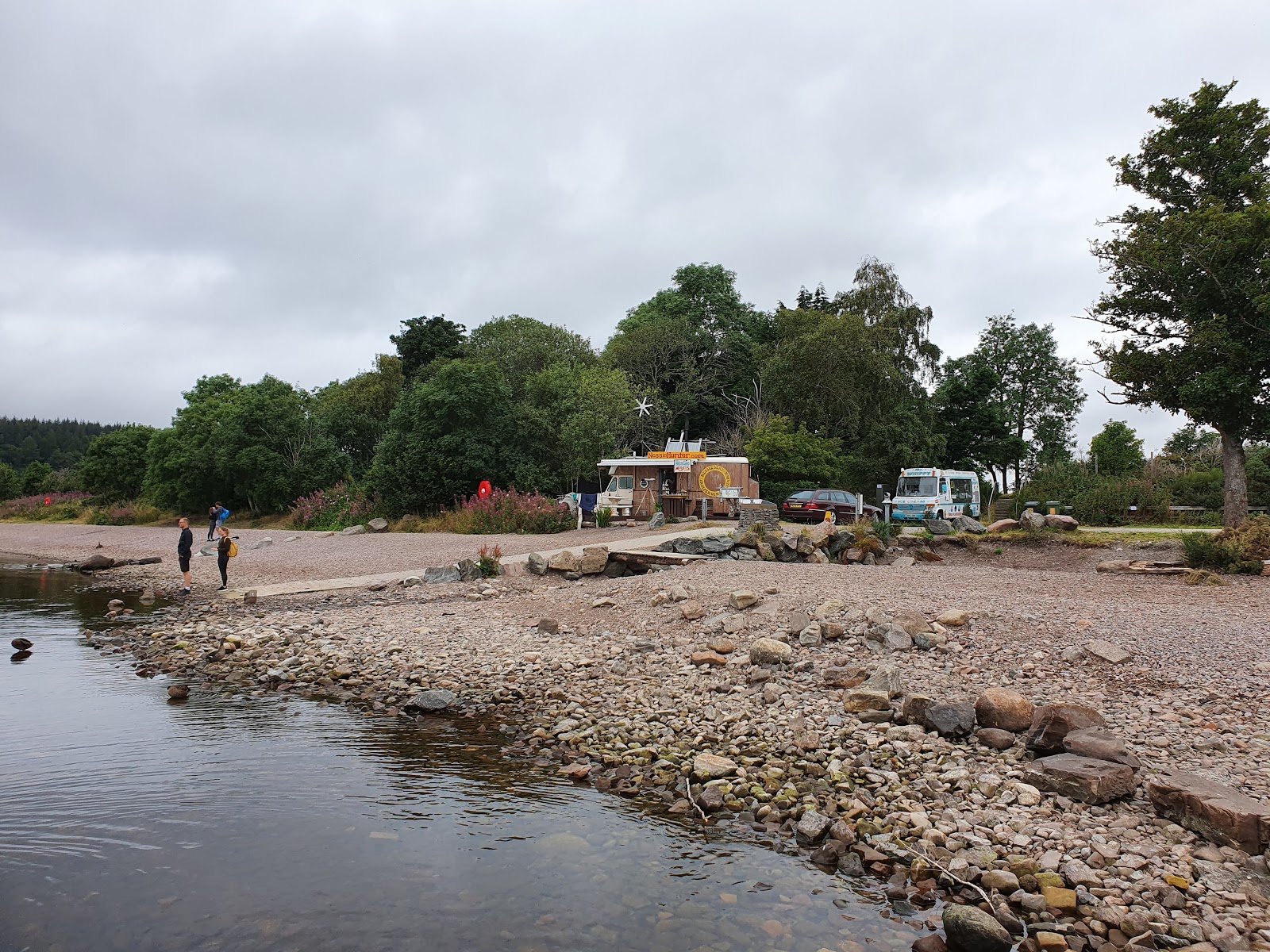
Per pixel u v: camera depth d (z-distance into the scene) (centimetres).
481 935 449
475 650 1203
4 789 676
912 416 4481
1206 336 2303
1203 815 532
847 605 1155
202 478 4347
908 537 2219
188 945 439
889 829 579
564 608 1445
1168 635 946
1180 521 2984
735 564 1703
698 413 5453
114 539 3647
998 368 6194
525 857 550
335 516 3638
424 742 812
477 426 3597
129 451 5425
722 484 3106
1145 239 2477
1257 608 1149
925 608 1123
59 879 516
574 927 458
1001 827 562
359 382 5472
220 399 4769
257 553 2673
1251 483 3328
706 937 447
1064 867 505
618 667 1058
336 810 632
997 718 734
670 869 532
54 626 1526
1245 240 2262
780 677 947
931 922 463
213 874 523
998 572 1645
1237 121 2459
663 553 1867
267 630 1394
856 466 4272
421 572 2038
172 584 2106
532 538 2638
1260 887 473
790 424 4291
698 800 640
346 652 1216
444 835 584
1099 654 884
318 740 816
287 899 491
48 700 982
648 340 5266
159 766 734
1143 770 630
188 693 1018
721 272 6347
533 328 5006
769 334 6197
